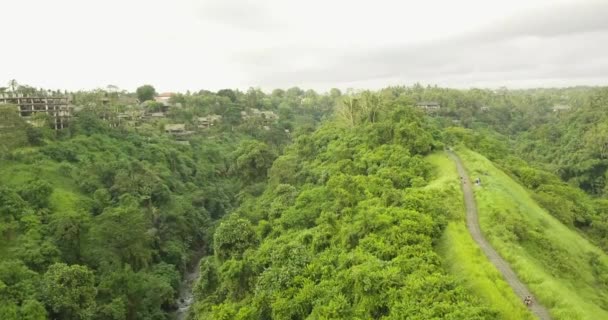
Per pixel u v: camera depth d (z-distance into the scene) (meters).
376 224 45.66
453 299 32.19
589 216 68.69
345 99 115.38
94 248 64.81
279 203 72.19
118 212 67.56
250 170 106.44
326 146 98.44
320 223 56.72
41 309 48.38
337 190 61.44
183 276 79.00
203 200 103.06
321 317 35.16
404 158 69.19
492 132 181.75
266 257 51.31
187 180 114.69
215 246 59.09
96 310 52.62
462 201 54.16
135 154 109.31
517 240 44.78
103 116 124.50
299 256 46.19
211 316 44.53
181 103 188.62
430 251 40.19
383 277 35.56
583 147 138.25
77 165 91.62
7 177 75.75
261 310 42.41
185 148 131.62
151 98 198.00
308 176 84.62
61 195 75.69
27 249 59.28
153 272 69.69
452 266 39.31
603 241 63.12
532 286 35.47
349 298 37.75
